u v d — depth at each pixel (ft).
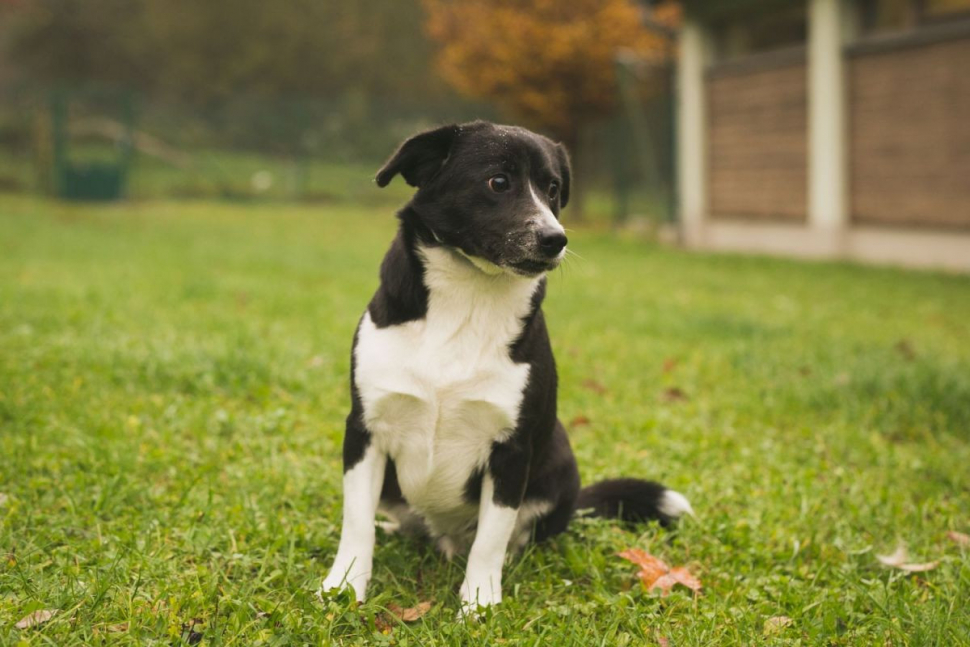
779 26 49.93
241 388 16.84
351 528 9.78
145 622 8.61
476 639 8.89
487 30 69.10
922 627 9.20
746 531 11.90
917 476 14.71
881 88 43.39
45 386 15.90
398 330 9.71
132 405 15.56
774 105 49.24
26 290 25.20
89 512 11.15
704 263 44.39
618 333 24.86
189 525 10.98
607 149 80.64
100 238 43.88
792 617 9.75
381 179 10.05
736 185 52.60
